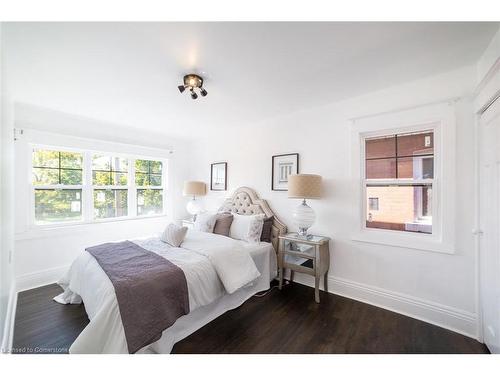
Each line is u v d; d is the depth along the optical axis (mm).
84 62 1824
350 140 2605
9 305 1965
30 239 2891
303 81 2184
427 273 2123
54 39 1524
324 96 2549
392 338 1854
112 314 1461
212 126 3826
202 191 4109
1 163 1484
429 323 2061
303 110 3004
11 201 2207
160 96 2537
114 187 3840
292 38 1528
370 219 2551
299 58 1778
